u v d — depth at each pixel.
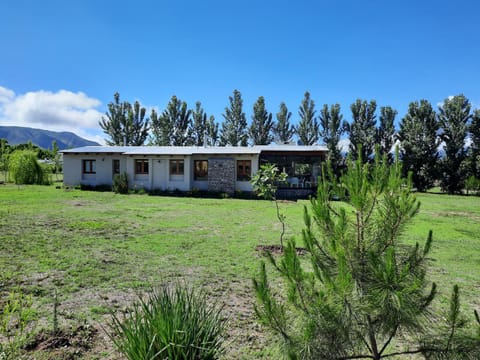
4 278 4.83
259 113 38.38
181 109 41.41
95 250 6.65
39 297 4.21
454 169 27.36
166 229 9.18
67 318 3.59
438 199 22.12
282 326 1.90
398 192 2.05
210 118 42.03
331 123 34.03
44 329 3.27
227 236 8.42
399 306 1.66
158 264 5.85
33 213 11.20
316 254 2.12
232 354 2.95
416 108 29.89
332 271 2.04
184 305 2.41
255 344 3.14
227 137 39.62
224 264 5.95
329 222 2.09
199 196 19.83
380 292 1.75
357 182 2.04
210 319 2.58
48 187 22.06
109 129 41.97
